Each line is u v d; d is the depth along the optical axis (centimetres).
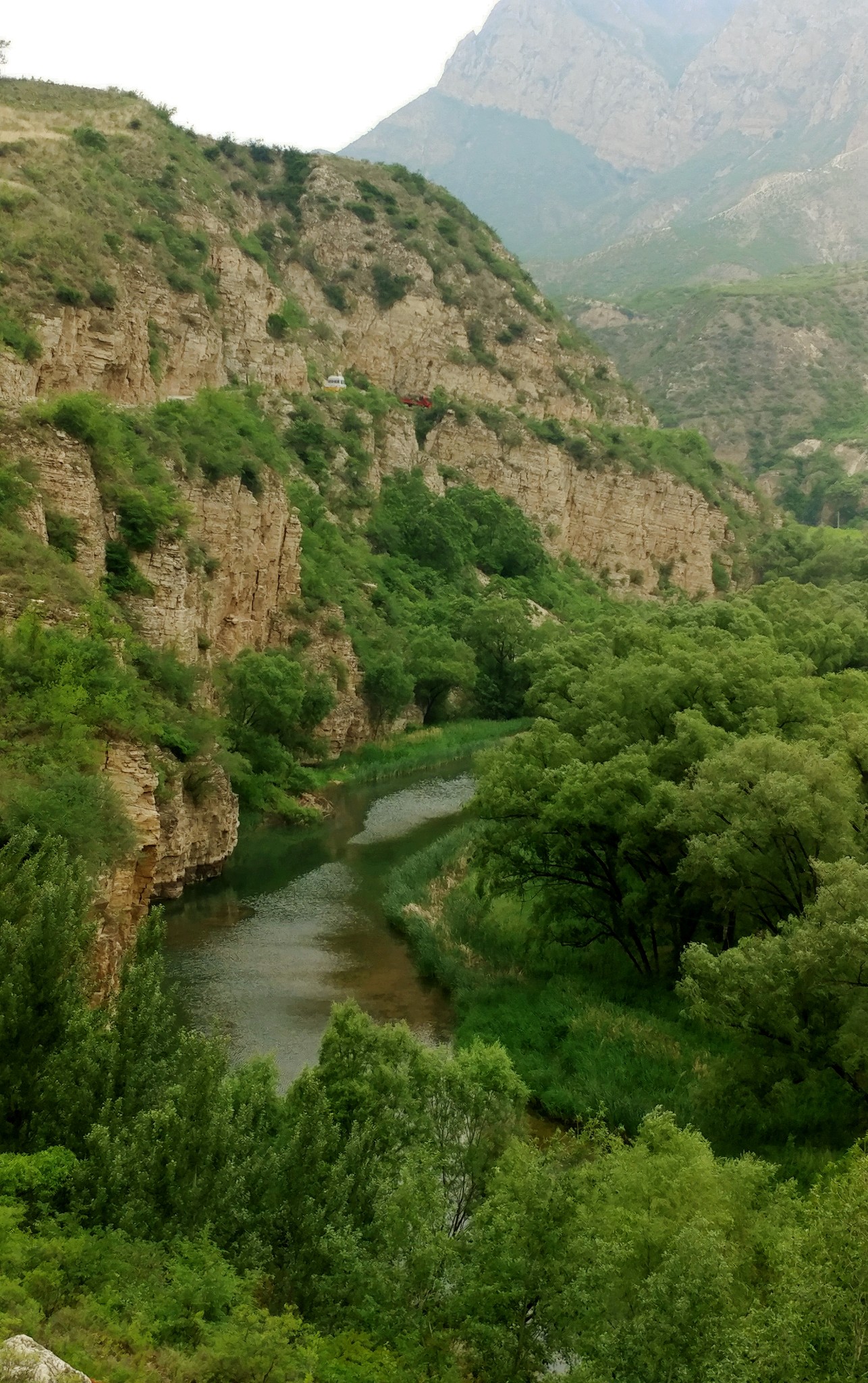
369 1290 2159
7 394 5972
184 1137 2130
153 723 4903
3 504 4653
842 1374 1716
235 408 8588
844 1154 2933
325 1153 2375
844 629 8531
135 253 8975
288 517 8038
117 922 3506
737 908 3981
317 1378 1911
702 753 4438
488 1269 2127
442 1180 2583
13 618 4197
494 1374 2062
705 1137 3198
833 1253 1847
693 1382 1836
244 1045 3734
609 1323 2003
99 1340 1773
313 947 4712
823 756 4119
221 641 7106
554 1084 3603
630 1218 2181
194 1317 1878
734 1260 2098
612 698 5103
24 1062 2267
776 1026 3144
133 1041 2347
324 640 8231
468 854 5797
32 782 3453
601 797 4256
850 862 3167
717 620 8206
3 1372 1401
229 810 5753
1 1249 1861
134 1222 2033
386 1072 2731
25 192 8000
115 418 6397
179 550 5850
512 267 15950
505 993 4222
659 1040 3819
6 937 2345
